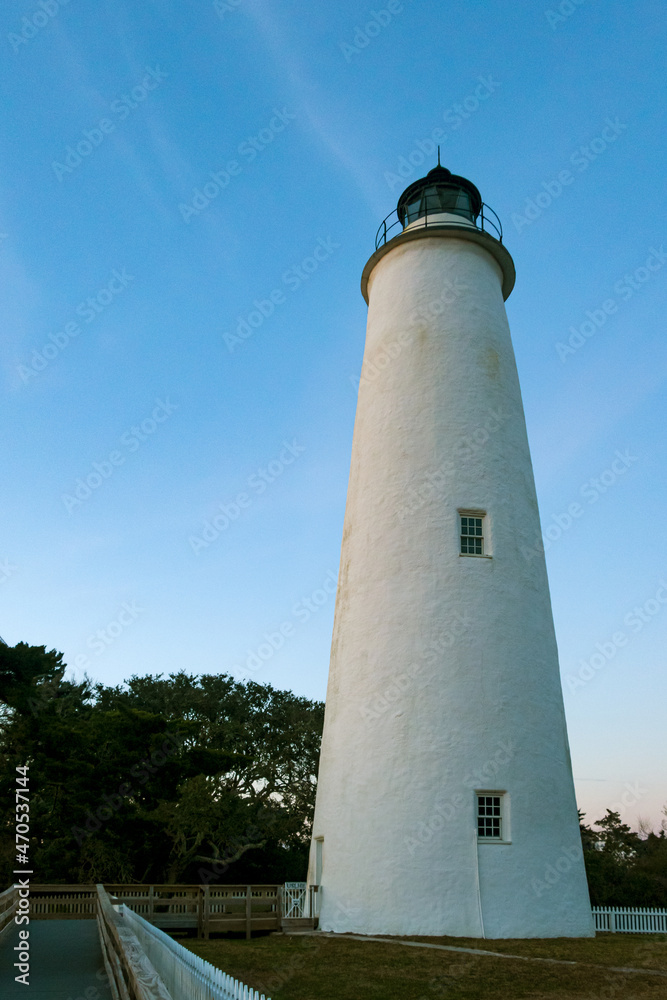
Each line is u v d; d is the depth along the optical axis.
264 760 45.75
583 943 16.55
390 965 13.66
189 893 27.22
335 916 18.36
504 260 24.56
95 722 32.47
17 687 18.50
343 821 18.97
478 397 21.94
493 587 19.98
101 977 12.73
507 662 19.34
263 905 21.88
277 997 11.30
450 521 20.48
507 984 12.08
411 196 26.22
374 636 20.02
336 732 20.12
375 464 21.94
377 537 21.02
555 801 18.69
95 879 34.12
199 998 7.95
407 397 22.06
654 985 11.95
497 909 17.17
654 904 36.53
